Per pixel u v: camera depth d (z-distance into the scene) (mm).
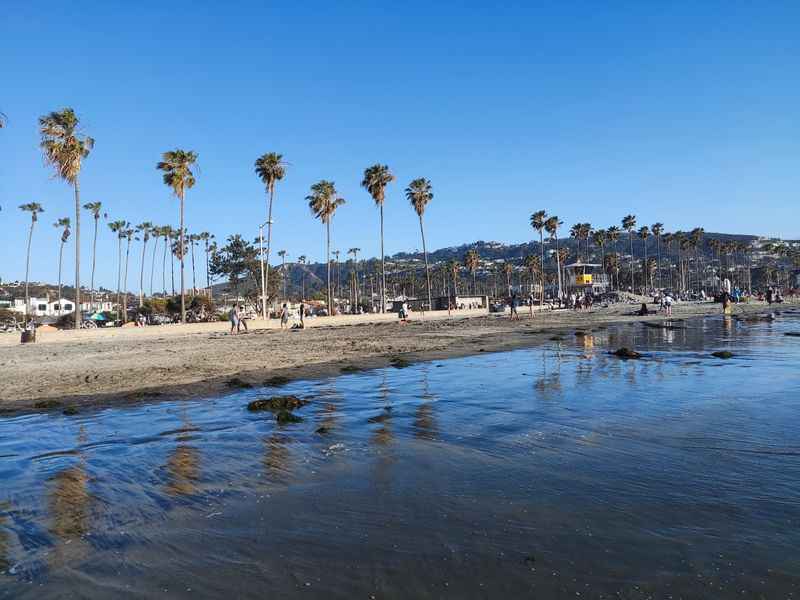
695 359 14578
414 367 15289
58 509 5012
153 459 6625
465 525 4281
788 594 3162
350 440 7211
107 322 73250
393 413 8914
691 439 6605
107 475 6035
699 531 4039
